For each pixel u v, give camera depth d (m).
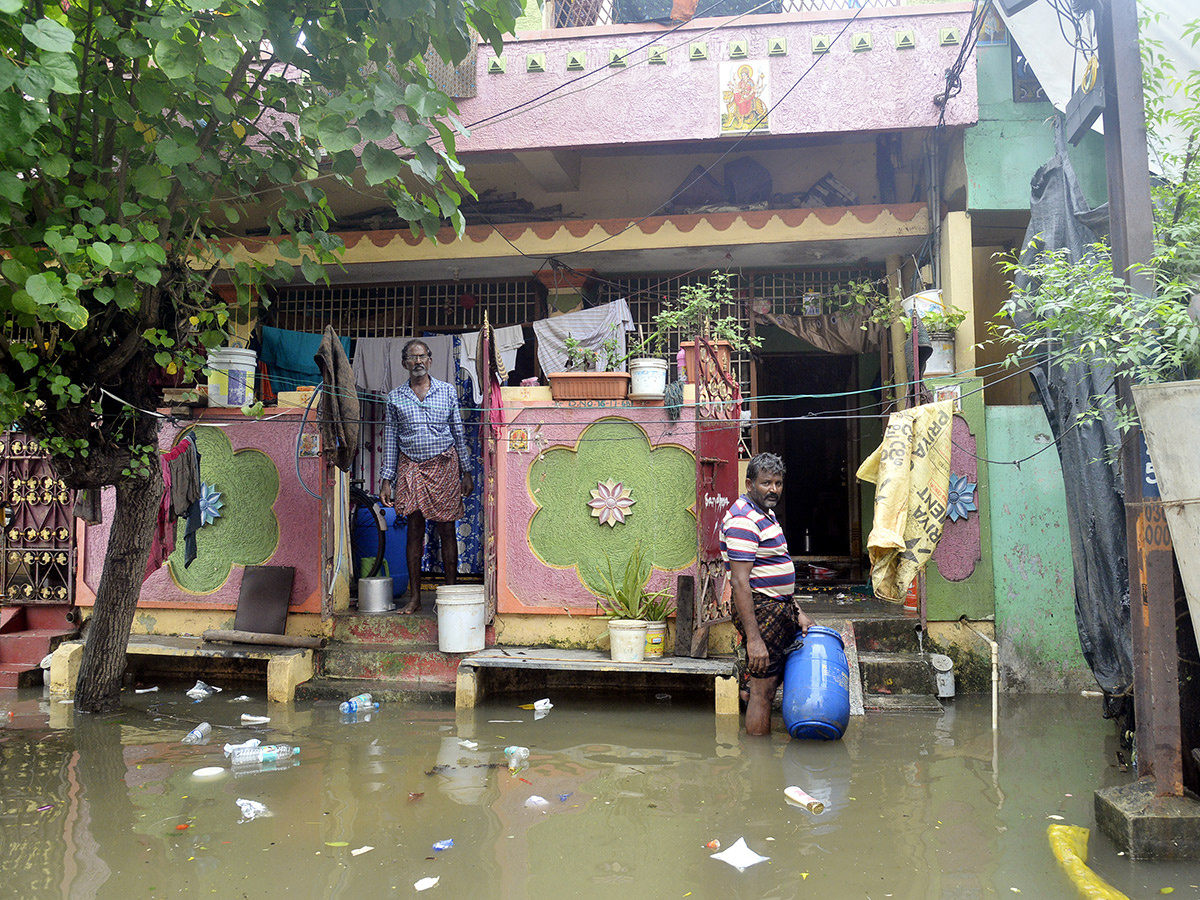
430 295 10.32
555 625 6.79
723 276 9.14
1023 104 7.75
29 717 5.90
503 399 6.98
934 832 3.77
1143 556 3.84
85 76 4.17
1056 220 6.76
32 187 4.18
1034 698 6.75
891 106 7.67
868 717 5.98
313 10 4.25
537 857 3.49
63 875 3.31
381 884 3.24
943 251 8.01
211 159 4.55
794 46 7.83
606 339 9.20
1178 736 3.65
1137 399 3.52
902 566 6.29
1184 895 3.18
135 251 4.14
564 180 9.58
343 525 7.34
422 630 6.82
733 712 5.96
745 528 5.25
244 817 3.93
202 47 3.67
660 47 8.01
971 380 7.22
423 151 3.86
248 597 7.00
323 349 6.42
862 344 9.42
